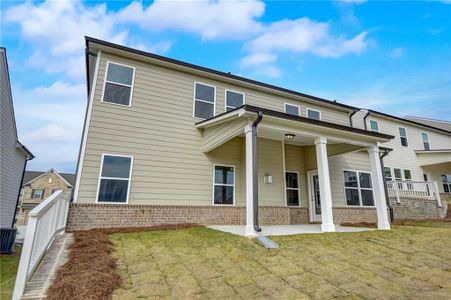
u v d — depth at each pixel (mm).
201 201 8477
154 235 6355
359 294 3512
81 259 4316
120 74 8234
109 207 7199
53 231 5109
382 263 4738
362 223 10195
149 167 7988
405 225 9555
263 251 5074
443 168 18969
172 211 7949
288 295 3451
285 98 11398
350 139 8367
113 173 7500
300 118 7090
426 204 13695
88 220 6906
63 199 6094
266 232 6801
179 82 9094
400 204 12953
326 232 6930
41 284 3479
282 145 10164
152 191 7867
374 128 16016
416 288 3721
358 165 12102
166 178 8141
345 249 5480
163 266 4363
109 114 7805
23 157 14258
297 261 4652
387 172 15727
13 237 9312
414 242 6223
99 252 4727
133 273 4090
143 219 7516
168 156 8328
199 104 9281
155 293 3453
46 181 30766
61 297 3098
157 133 8320
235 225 8641
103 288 3369
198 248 5281
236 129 7152
